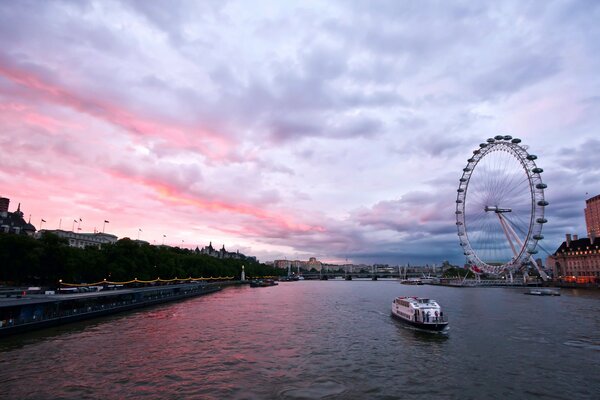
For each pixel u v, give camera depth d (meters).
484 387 48.91
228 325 94.94
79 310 97.38
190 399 43.91
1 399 42.78
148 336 78.44
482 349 69.00
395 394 46.19
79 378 50.28
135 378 50.88
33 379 49.44
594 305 145.50
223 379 50.94
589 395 46.41
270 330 88.25
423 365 58.56
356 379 51.59
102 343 70.75
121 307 116.06
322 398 44.66
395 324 98.50
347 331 87.81
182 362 58.84
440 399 44.78
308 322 101.81
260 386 48.47
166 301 150.62
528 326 94.00
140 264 180.38
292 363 59.19
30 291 115.19
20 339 72.19
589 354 65.19
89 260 158.12
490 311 126.50
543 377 52.88
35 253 131.62
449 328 91.69
